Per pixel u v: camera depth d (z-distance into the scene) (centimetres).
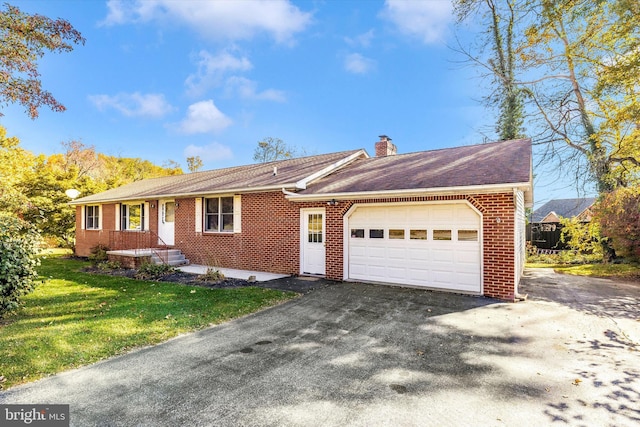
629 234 1206
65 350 469
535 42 1543
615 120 1297
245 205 1224
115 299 769
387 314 655
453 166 948
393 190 847
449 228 841
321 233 1052
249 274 1117
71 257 1800
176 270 1170
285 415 321
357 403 342
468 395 358
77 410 327
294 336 538
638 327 580
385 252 934
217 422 309
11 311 649
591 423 310
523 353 470
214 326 588
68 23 916
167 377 397
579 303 740
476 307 698
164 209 1515
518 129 1839
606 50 1356
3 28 838
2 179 1467
